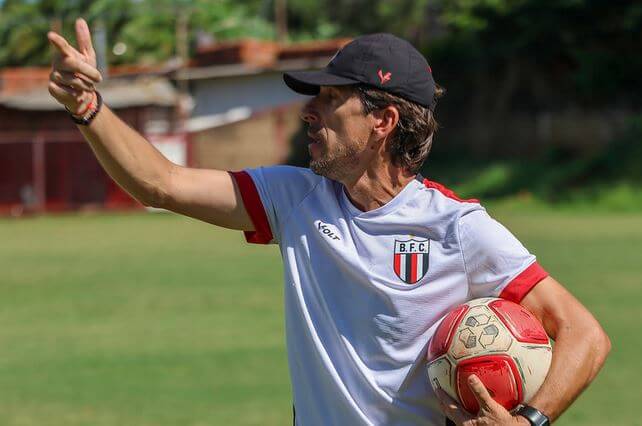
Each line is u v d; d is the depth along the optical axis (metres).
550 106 96.62
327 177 9.12
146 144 9.23
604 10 93.88
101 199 90.12
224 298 35.69
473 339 8.39
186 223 76.88
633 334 27.41
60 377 23.19
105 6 120.56
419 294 8.78
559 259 45.03
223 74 107.25
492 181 91.25
